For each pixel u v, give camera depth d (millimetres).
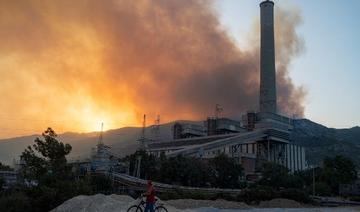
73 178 71812
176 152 191875
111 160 176375
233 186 154625
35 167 68625
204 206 71625
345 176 179000
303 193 112062
